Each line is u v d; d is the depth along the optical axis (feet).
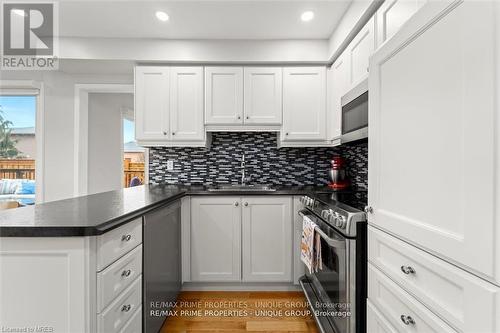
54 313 3.13
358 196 6.19
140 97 8.20
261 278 7.59
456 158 2.23
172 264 6.45
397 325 3.10
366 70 5.80
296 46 8.03
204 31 7.58
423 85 2.65
